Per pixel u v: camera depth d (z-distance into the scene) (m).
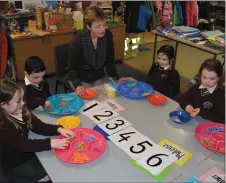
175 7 4.63
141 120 1.49
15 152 1.37
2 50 3.27
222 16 5.18
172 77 2.41
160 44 5.32
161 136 1.35
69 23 3.62
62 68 2.42
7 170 1.40
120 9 4.39
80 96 1.73
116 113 1.55
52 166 1.13
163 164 1.16
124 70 4.14
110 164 1.15
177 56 4.82
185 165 1.16
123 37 4.20
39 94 2.04
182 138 1.34
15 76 3.48
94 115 1.53
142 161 1.17
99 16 1.94
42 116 1.53
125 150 1.24
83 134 1.33
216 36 3.03
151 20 4.58
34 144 1.22
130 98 1.73
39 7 3.49
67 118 1.48
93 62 2.18
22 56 3.36
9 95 1.21
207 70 1.60
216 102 1.68
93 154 1.20
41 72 1.99
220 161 1.19
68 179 1.06
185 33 3.24
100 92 1.81
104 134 1.35
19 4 3.56
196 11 4.83
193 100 1.73
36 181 1.35
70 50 2.15
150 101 1.68
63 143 1.23
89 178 1.07
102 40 2.13
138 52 4.89
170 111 1.59
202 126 1.43
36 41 3.39
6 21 3.34
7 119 1.25
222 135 1.36
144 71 4.14
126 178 1.08
